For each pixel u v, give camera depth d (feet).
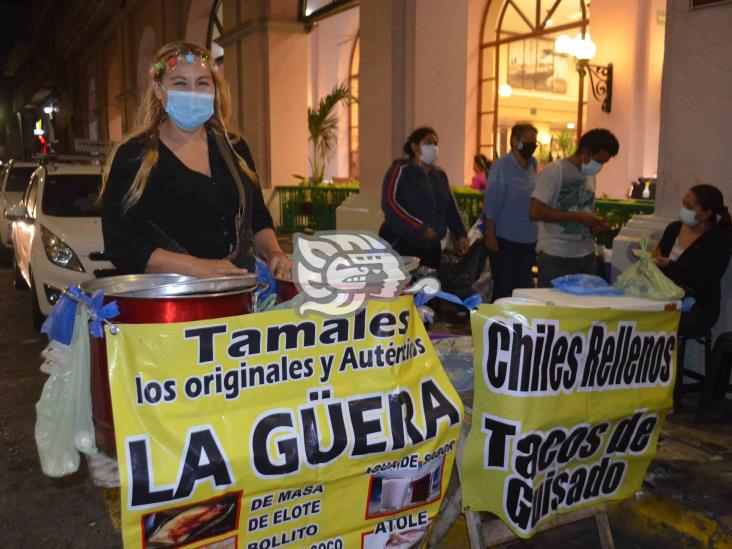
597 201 22.52
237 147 8.44
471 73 52.42
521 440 7.35
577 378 7.64
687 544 9.92
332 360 6.46
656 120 38.75
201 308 5.97
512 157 17.81
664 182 15.97
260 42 43.60
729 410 13.84
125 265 7.24
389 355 6.73
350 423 6.43
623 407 8.07
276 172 44.65
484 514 9.62
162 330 5.82
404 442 6.63
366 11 28.78
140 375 5.75
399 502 6.84
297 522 6.40
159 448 5.74
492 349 7.37
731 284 14.61
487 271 21.54
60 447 6.09
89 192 23.41
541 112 50.24
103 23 84.74
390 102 27.91
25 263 25.45
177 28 58.29
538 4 48.29
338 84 66.95
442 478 7.22
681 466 11.40
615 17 38.68
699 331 13.87
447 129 27.84
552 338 7.36
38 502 11.45
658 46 38.06
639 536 10.23
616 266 16.74
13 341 21.09
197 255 7.89
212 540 6.02
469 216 26.55
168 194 7.63
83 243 20.29
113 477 6.13
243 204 8.16
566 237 16.16
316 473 6.29
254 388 6.14
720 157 14.69
